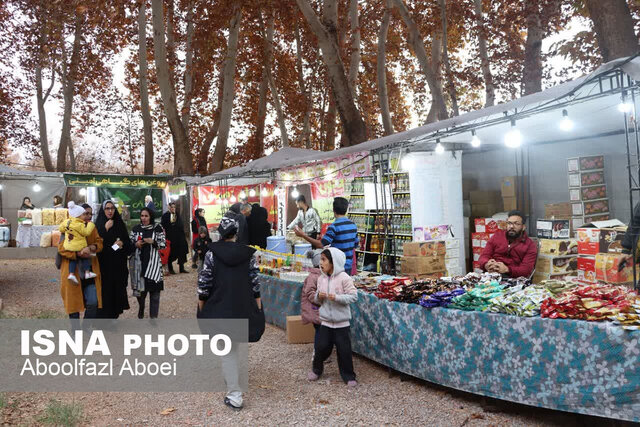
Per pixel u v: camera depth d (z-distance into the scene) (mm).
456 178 9039
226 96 23094
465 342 4477
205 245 12906
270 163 12672
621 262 6188
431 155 8797
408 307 5090
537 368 3939
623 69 4309
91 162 40656
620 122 7117
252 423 4297
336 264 5160
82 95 32625
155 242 7875
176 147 21625
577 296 3977
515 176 9234
